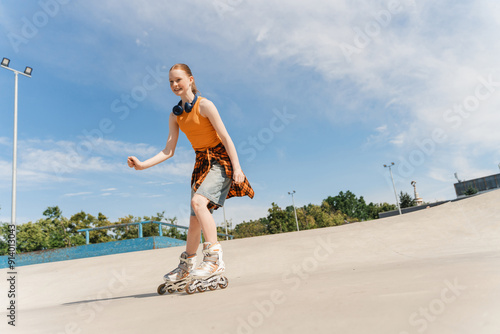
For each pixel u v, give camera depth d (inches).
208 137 97.4
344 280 72.9
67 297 165.2
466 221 227.3
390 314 36.7
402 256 163.3
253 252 230.1
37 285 217.3
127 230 1370.6
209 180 93.9
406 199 2108.8
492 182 2132.1
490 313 32.4
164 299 79.2
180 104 102.7
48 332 51.8
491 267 61.8
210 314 50.3
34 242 1262.3
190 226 99.9
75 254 568.7
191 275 85.9
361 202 3713.1
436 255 144.1
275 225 1935.3
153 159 105.3
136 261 271.4
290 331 36.2
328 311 42.1
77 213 1393.9
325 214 2534.5
